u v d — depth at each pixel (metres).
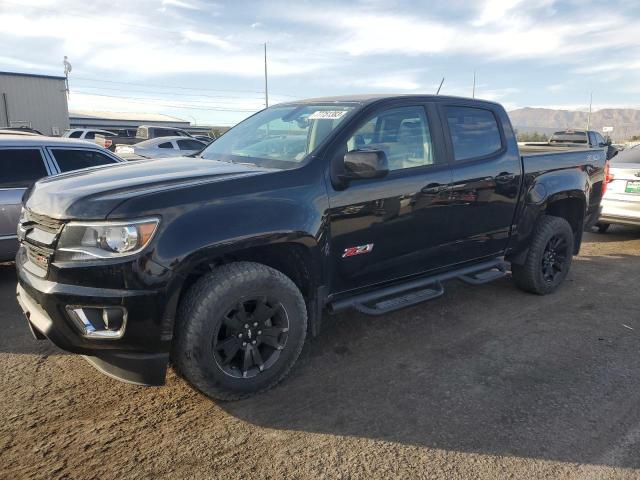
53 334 2.82
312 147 3.54
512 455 2.72
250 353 3.17
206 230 2.84
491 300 5.12
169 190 2.85
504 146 4.63
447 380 3.52
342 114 3.72
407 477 2.55
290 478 2.53
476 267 4.57
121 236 2.68
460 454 2.73
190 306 2.91
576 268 6.39
